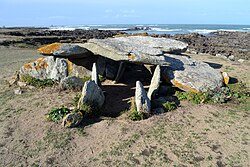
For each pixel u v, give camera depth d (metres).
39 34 48.50
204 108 10.48
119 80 13.77
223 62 18.78
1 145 8.05
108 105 11.01
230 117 9.73
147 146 7.94
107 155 7.58
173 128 8.91
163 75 12.48
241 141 8.12
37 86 12.88
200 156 7.42
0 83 14.09
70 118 8.93
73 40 39.03
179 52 15.12
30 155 7.59
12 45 30.70
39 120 9.46
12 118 9.73
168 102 10.62
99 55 13.29
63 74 13.33
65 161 7.36
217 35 58.72
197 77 12.28
